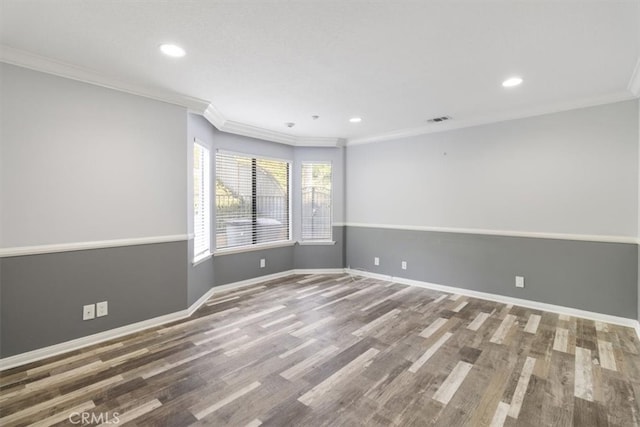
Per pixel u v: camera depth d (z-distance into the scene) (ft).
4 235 7.66
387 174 16.58
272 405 6.33
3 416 5.97
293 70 8.75
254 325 10.48
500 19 6.29
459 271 14.19
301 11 6.03
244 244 15.57
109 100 9.28
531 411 6.17
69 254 8.65
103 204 9.21
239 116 13.32
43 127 8.16
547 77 9.16
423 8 5.93
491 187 13.21
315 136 17.24
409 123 14.33
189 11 6.04
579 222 11.29
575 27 6.54
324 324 10.59
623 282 10.53
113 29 6.68
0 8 5.91
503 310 11.99
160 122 10.43
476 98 10.98
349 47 7.47
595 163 10.96
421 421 5.89
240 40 7.14
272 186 16.90
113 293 9.45
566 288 11.56
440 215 14.74
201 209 13.30
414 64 8.36
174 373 7.50
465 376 7.41
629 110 10.36
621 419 5.93
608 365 7.90
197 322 10.73
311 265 18.10
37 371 7.55
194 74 9.02
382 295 13.94
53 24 6.49
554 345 9.02
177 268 10.98
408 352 8.59
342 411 6.17
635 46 7.32
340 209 18.13
